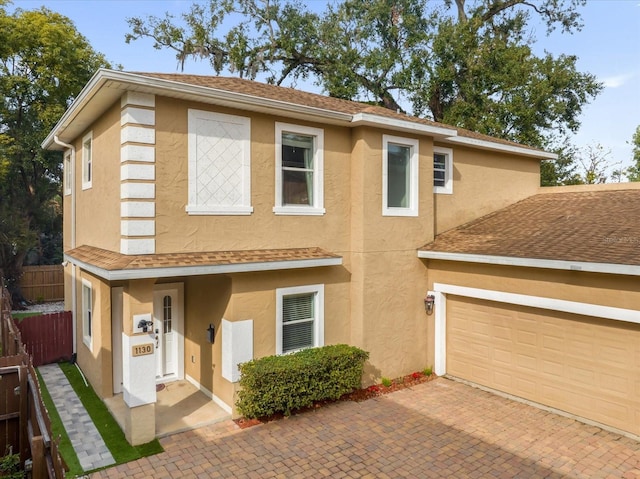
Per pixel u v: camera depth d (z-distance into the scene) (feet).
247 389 29.76
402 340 39.86
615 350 29.76
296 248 34.91
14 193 84.64
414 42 96.43
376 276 37.99
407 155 40.81
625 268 27.09
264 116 33.14
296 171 35.42
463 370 39.68
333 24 101.40
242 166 32.12
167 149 28.94
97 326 35.83
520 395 35.22
